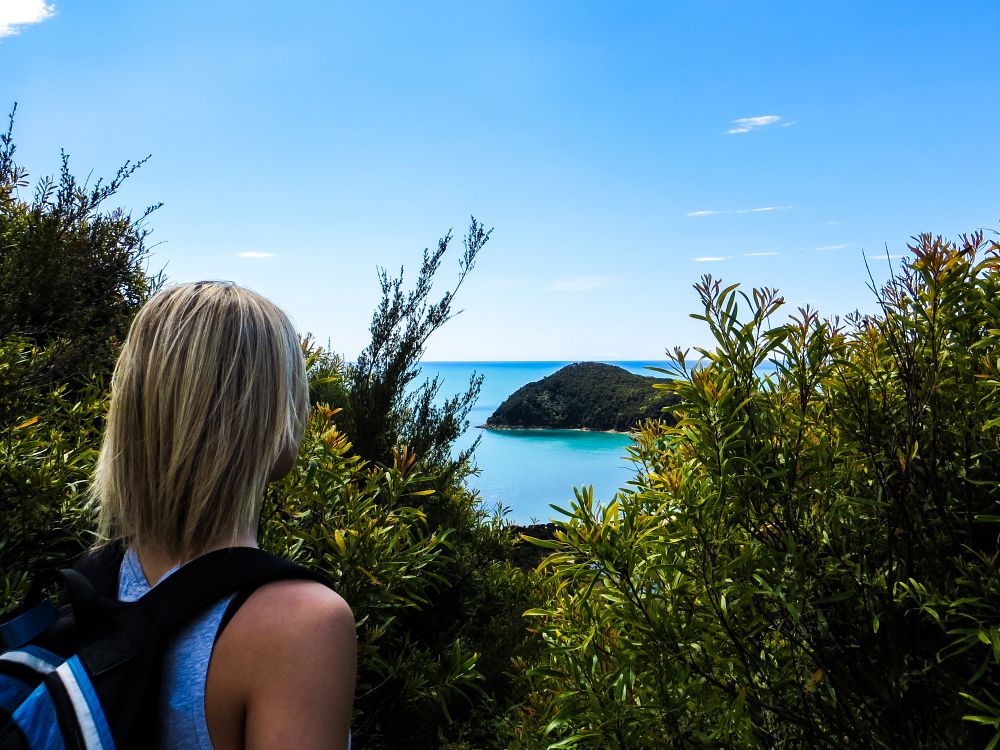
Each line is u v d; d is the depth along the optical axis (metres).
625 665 1.79
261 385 0.81
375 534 2.25
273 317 0.87
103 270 3.62
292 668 0.66
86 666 0.66
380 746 3.15
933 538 1.71
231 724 0.68
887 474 1.82
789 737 1.73
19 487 2.27
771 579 1.75
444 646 4.09
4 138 3.55
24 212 3.77
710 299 1.88
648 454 2.46
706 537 1.78
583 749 1.85
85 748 0.62
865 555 1.83
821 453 1.86
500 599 5.25
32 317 3.38
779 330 1.83
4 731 0.64
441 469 5.56
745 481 1.77
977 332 1.81
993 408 1.73
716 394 1.80
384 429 5.41
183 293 0.85
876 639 1.72
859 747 1.65
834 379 1.94
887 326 1.84
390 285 5.64
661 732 1.80
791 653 1.77
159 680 0.66
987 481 1.66
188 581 0.71
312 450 2.41
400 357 5.39
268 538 2.34
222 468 0.76
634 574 1.81
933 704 1.70
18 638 0.72
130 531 0.80
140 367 0.81
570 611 2.20
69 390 3.12
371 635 2.38
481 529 5.87
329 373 5.75
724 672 1.78
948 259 1.73
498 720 3.64
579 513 1.81
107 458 0.84
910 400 1.73
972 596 1.58
